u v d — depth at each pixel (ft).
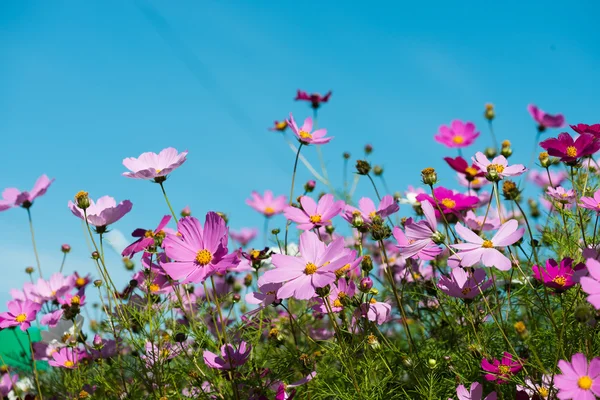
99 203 3.48
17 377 4.36
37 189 3.98
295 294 2.86
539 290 3.33
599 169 3.79
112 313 3.59
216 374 3.48
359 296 3.43
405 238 3.20
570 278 2.97
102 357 3.86
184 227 2.96
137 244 3.27
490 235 3.81
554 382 2.80
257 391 3.27
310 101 5.04
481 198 4.00
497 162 3.35
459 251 3.05
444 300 3.62
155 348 3.60
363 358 3.44
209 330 3.82
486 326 3.54
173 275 2.89
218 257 2.92
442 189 3.66
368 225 3.36
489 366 3.03
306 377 3.23
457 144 4.77
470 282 3.23
